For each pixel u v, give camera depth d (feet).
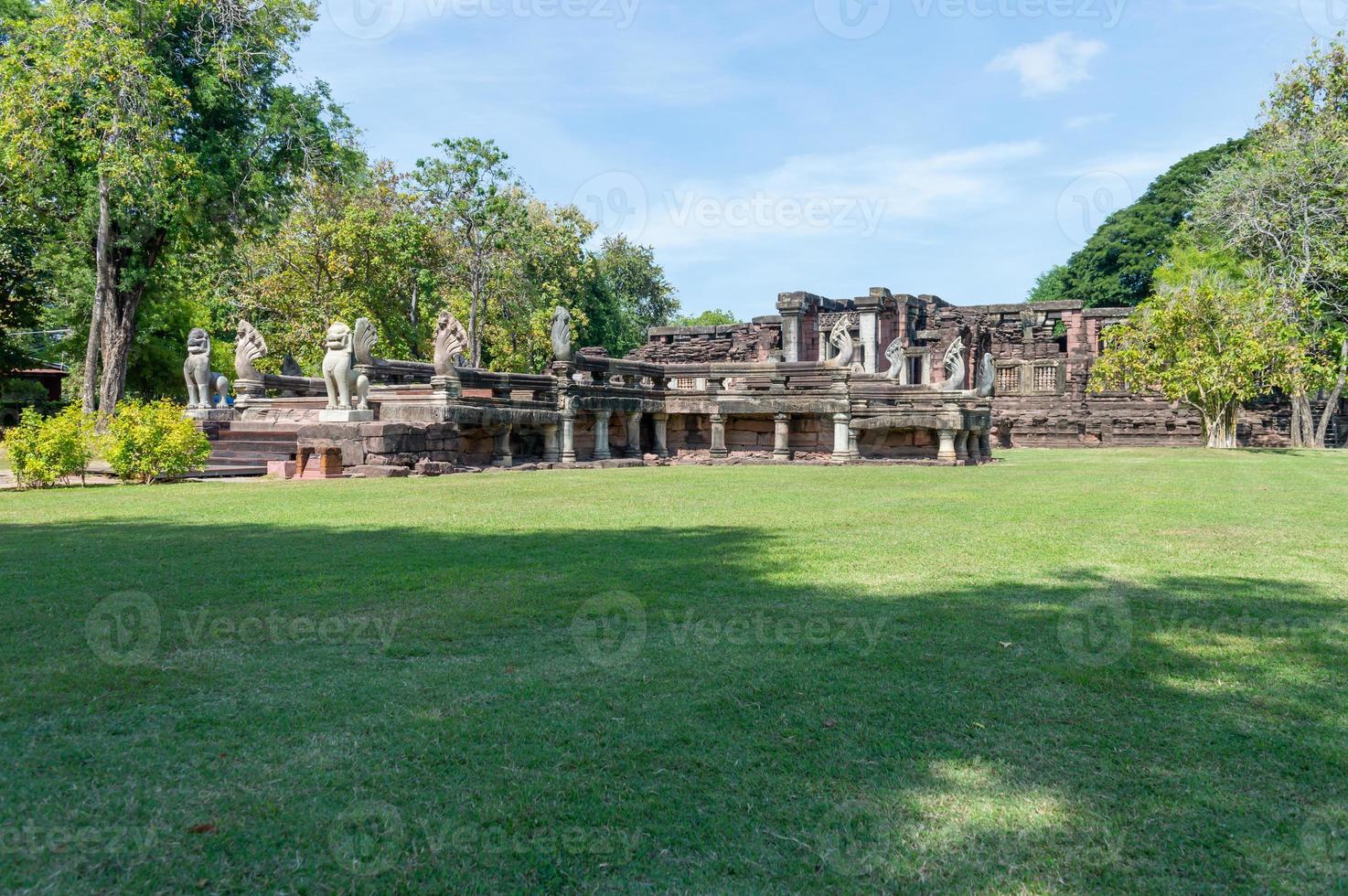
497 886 8.16
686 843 8.89
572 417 73.46
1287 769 10.59
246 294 128.36
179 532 29.37
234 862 8.52
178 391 147.33
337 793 9.93
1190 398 127.03
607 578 21.47
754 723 11.98
